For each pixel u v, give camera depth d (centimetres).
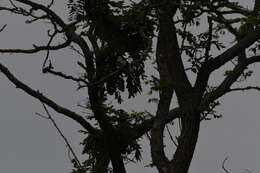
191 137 1978
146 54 1911
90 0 2162
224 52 2036
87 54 2094
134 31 2186
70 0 2178
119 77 2217
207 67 2031
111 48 2175
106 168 2405
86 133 2392
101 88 2248
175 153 1970
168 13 2050
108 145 2256
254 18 1978
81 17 2191
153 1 2058
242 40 2027
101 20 2180
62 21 2097
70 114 2166
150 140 1983
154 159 1964
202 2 1986
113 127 2245
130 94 2241
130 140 2308
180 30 2311
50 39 2044
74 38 2092
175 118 2148
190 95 2009
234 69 2098
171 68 2031
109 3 2184
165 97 2006
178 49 2050
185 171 1956
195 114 1994
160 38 2059
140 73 2198
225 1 1994
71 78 2011
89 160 2389
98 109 2156
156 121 1994
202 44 2300
